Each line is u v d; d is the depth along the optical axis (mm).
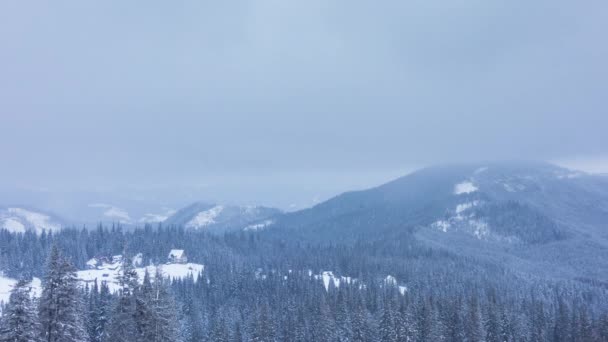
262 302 160375
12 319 40094
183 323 122062
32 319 40844
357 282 195500
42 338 42844
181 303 143500
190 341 120500
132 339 50531
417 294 166375
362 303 142500
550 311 161250
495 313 128250
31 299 41875
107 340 53750
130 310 51844
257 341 114438
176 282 189250
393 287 184375
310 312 141250
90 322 71125
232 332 119375
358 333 120688
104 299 77438
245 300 182500
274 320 137125
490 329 126750
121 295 52938
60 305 44125
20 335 39969
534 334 136500
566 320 137250
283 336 131125
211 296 183625
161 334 51406
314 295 159875
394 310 118250
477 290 196250
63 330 43344
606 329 122812
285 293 181750
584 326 128500
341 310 136625
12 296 40969
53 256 44562
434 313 122375
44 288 43875
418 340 118750
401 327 113375
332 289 173250
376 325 121500
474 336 115000
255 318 117875
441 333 120625
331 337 121812
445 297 153500
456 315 127938
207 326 139125
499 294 185875
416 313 124688
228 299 185500
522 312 150375
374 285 188500
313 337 129375
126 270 53406
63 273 44469
